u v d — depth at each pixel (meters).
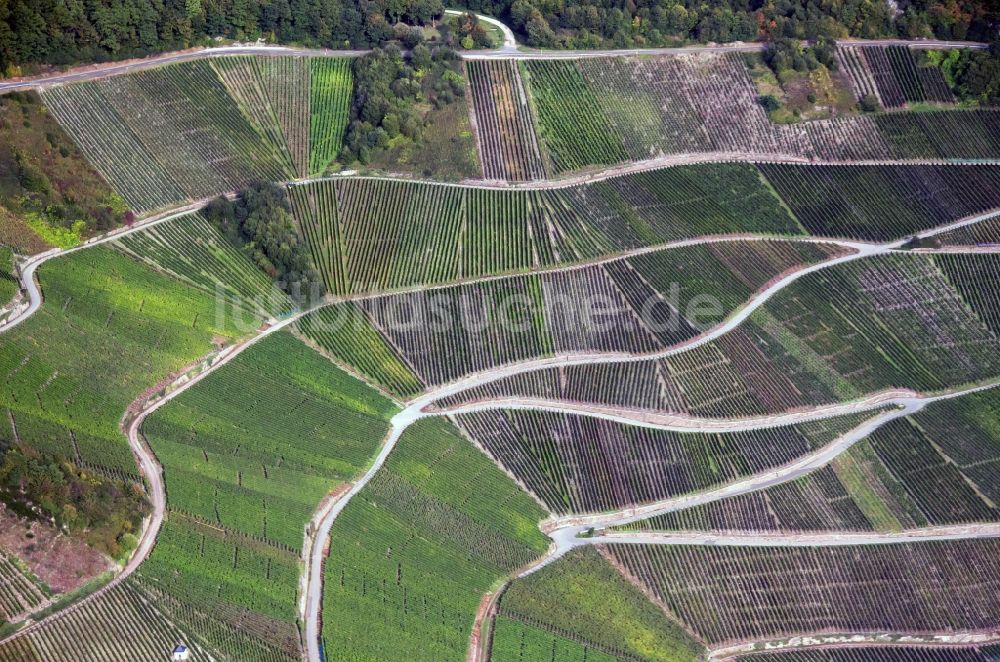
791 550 118.94
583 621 108.88
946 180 168.50
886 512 124.12
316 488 117.50
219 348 131.62
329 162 158.62
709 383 135.88
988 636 113.81
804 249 157.62
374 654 102.31
